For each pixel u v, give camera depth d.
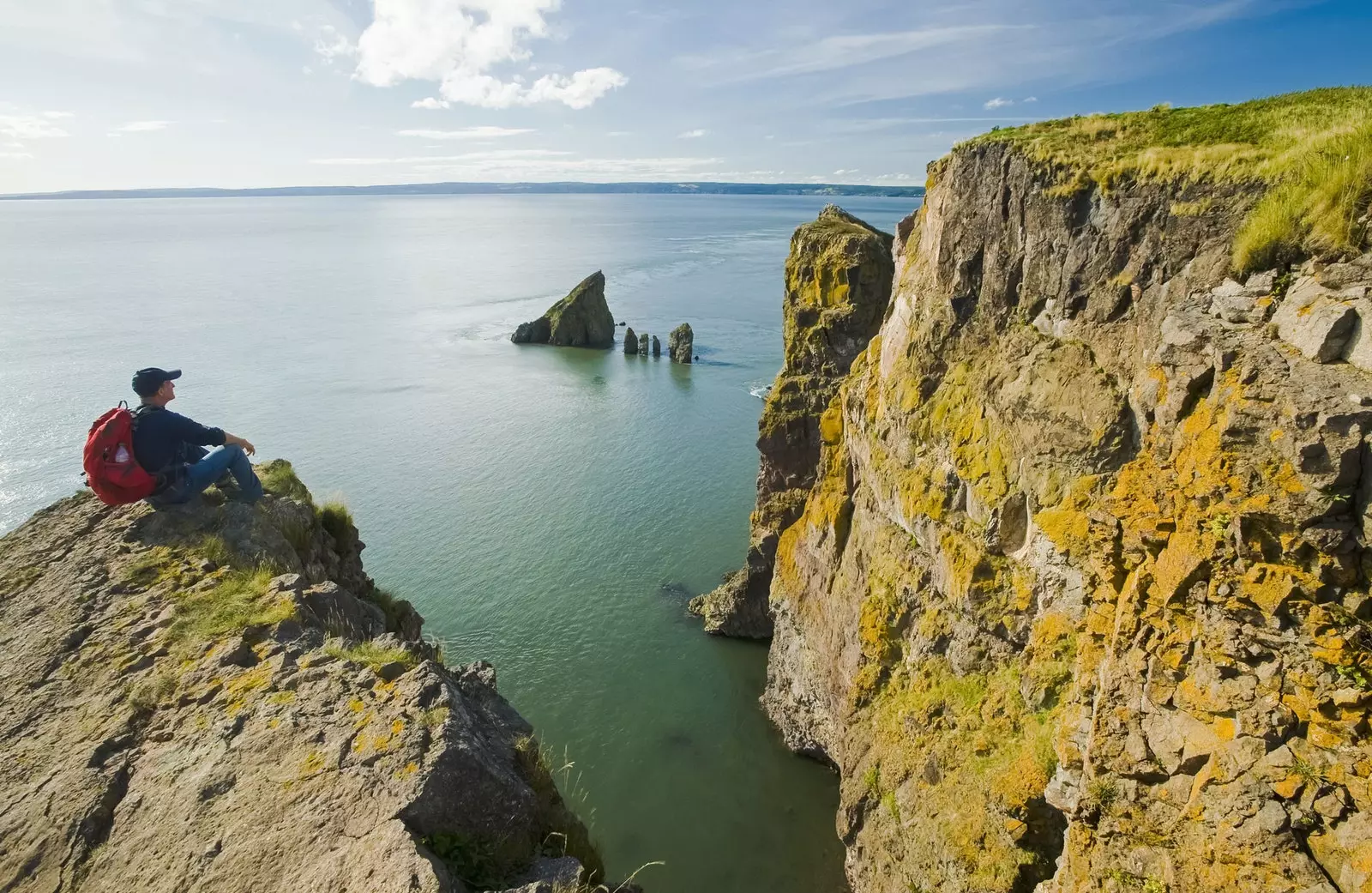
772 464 43.97
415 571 50.25
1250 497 11.18
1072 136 20.86
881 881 21.47
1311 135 15.10
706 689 39.25
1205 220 15.82
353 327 137.50
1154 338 16.55
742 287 191.50
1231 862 10.20
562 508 60.22
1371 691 9.71
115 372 94.06
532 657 41.72
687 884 27.27
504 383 101.56
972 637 20.30
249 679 8.95
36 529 12.85
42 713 8.88
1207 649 11.47
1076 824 13.27
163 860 6.88
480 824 7.20
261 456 70.50
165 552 11.74
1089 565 16.58
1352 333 10.76
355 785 7.19
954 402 22.81
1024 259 21.27
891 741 22.02
